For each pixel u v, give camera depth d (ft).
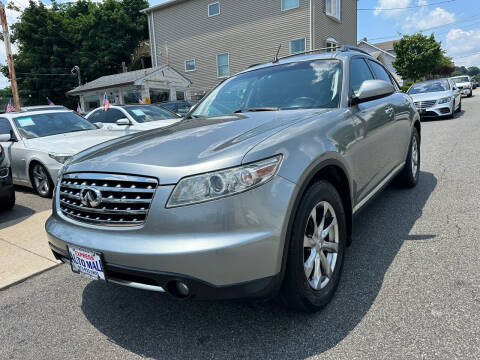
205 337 7.36
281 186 6.47
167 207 6.18
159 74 67.72
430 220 12.23
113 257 6.49
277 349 6.81
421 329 6.93
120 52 105.91
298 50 64.08
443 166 19.58
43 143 20.08
